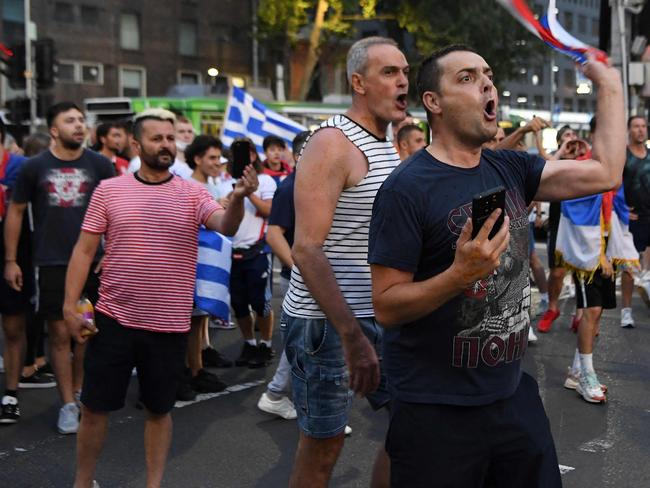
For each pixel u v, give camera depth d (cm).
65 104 554
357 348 300
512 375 266
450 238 252
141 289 399
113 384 400
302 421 346
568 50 281
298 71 3738
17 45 1430
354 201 329
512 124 2200
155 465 406
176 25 3641
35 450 511
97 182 560
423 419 259
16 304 565
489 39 3025
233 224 397
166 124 411
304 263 312
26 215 589
